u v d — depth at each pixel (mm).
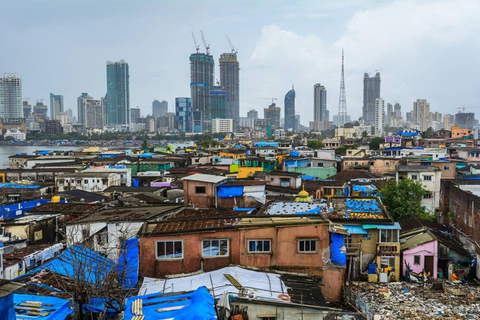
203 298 18938
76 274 21234
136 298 20094
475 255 40375
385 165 98062
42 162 124125
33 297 20859
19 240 38969
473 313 29859
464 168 86375
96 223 34000
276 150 153375
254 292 21000
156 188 71250
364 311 24234
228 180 48688
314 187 67438
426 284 36625
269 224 25969
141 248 25719
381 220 37844
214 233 25734
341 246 25938
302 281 24359
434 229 49156
